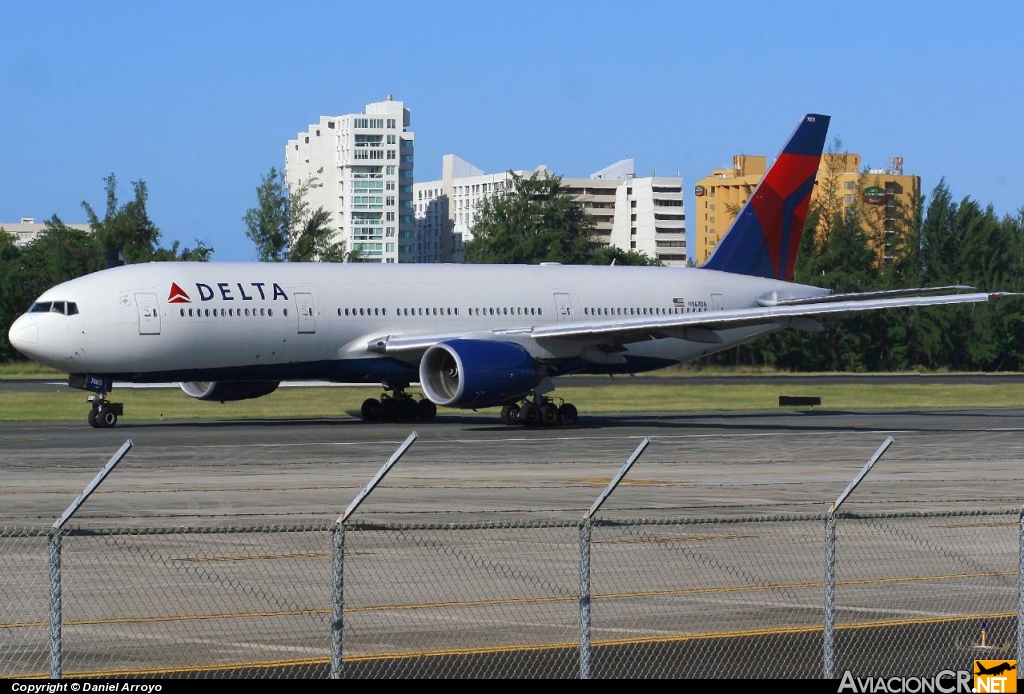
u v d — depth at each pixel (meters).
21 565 47.69
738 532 56.97
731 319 115.50
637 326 116.12
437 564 48.78
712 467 86.19
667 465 87.12
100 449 92.81
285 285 118.00
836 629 39.44
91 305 109.69
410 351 120.25
